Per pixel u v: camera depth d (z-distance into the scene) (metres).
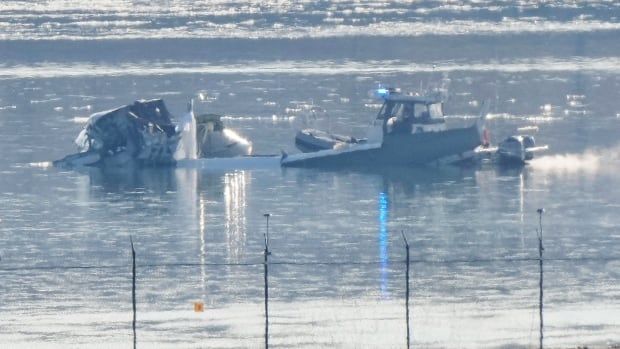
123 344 184.62
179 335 189.38
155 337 188.50
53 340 187.25
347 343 183.38
